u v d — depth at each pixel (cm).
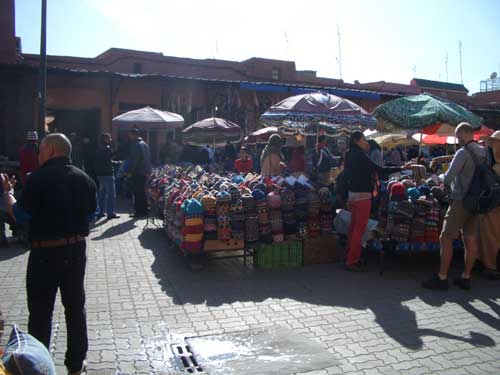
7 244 790
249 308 525
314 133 1138
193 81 1559
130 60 1881
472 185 566
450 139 1523
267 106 1723
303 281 628
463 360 409
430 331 470
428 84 3344
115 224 1003
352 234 670
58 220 351
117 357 406
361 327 477
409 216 655
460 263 742
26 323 473
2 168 1331
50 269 352
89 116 1758
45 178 352
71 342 362
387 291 593
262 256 683
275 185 702
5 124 1555
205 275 648
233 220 661
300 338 447
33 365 271
